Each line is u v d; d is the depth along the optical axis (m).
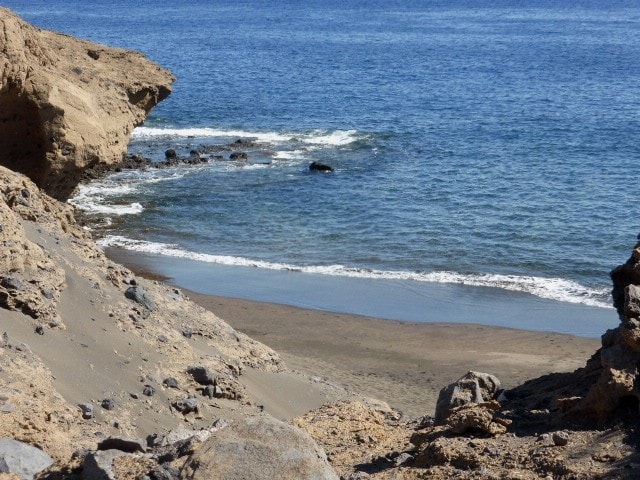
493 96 80.00
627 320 10.80
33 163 27.23
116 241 37.94
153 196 44.72
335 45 128.75
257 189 46.66
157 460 9.75
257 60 108.88
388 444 12.77
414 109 72.75
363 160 53.81
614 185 48.06
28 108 26.67
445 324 28.95
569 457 9.61
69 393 14.26
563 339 27.50
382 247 37.94
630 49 122.62
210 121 66.38
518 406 12.09
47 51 28.69
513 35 146.75
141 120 32.78
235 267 35.16
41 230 18.91
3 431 11.97
